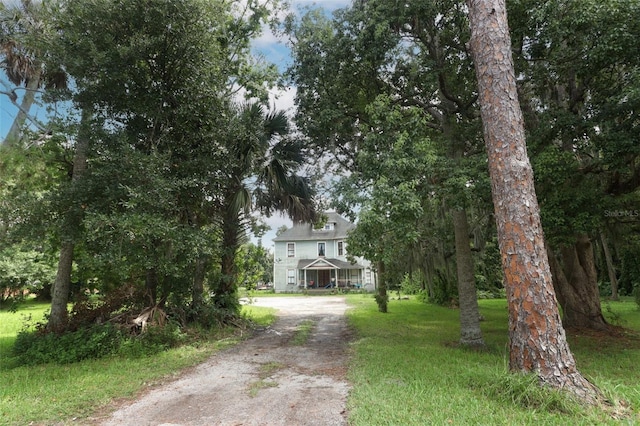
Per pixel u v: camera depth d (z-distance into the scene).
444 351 8.18
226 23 11.02
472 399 4.63
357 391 5.14
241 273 13.50
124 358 7.70
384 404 4.50
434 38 9.95
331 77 10.41
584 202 7.78
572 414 4.12
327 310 18.48
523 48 8.95
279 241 39.78
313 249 39.16
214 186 10.97
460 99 10.33
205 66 9.42
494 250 19.19
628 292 24.45
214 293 12.64
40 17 8.88
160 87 9.66
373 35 9.15
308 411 4.54
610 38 6.92
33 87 11.44
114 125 9.36
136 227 7.53
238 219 12.74
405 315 15.91
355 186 8.27
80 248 9.79
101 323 8.82
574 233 8.16
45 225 8.38
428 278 19.58
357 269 37.91
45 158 9.27
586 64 7.86
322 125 10.69
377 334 10.82
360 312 16.92
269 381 6.04
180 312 10.67
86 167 9.37
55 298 9.07
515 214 5.21
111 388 5.53
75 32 8.27
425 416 4.09
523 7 7.89
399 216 7.26
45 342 7.96
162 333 8.70
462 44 9.51
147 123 9.96
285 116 12.91
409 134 8.34
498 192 5.42
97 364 7.24
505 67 5.57
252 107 12.55
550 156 7.38
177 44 8.91
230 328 11.48
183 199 10.18
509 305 5.21
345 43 9.71
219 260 12.65
